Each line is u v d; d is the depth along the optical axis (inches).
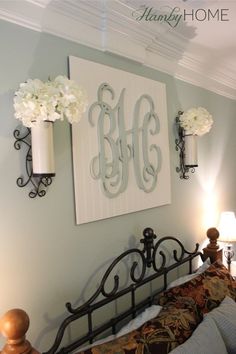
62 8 48.1
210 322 51.0
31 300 44.4
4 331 33.6
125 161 60.2
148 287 67.6
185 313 52.1
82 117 51.8
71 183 50.5
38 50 45.8
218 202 97.2
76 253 51.3
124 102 60.3
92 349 41.3
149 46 66.7
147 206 66.0
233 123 108.0
